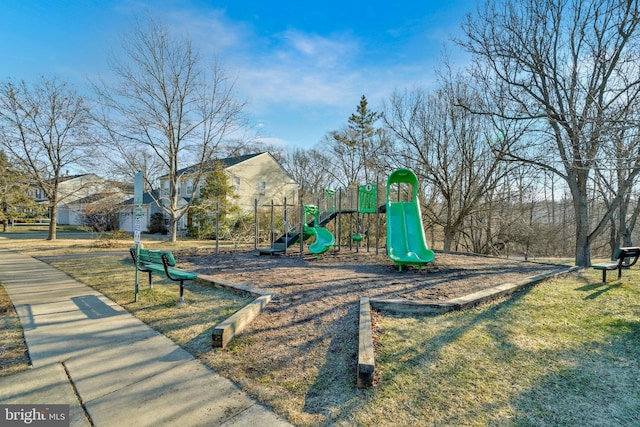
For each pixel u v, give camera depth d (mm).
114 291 5586
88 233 22953
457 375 2664
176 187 18047
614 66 7898
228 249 13203
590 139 5930
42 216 24656
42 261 9414
